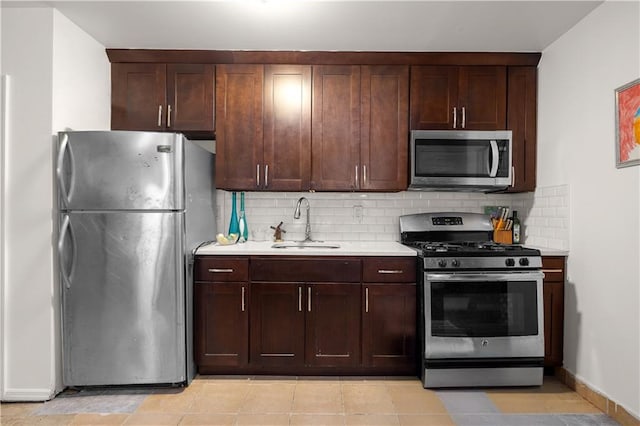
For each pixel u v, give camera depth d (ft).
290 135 9.98
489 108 10.03
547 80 9.67
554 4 7.72
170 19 8.35
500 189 10.23
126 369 8.20
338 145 9.98
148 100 9.92
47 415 7.39
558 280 8.93
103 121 9.64
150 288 8.17
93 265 8.07
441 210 11.06
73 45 8.54
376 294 8.95
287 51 9.86
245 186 9.98
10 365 7.97
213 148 10.95
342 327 9.00
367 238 11.06
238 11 8.00
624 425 7.07
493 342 8.45
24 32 7.92
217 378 8.99
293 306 9.00
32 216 7.97
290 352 8.99
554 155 9.38
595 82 7.94
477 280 8.42
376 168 10.00
